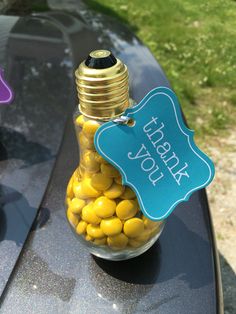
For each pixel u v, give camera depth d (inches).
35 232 6.8
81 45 11.4
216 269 6.5
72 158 8.0
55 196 7.3
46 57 10.7
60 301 5.9
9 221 7.0
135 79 10.4
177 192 5.7
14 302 5.9
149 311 5.9
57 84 9.8
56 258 6.4
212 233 7.0
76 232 6.0
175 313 5.9
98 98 5.0
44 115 9.0
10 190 7.5
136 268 6.3
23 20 12.6
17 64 10.4
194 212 7.2
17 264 6.4
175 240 6.8
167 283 6.2
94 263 6.3
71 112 9.0
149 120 5.4
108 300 6.0
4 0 22.0
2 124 8.8
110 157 5.2
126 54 11.5
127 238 5.8
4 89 7.0
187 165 5.8
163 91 5.4
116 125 5.2
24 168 7.9
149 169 5.5
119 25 13.1
